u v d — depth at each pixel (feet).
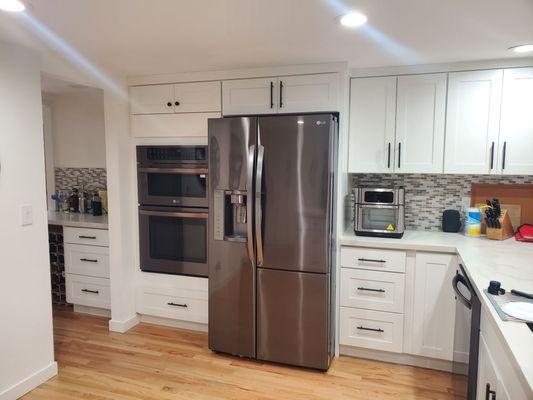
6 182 7.23
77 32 6.69
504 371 4.04
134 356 9.36
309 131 8.02
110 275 10.58
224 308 9.11
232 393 7.89
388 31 6.57
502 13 5.74
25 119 7.56
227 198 8.86
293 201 8.28
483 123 8.63
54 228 12.14
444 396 7.77
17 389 7.59
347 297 9.12
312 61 8.59
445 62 8.66
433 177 10.17
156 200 10.28
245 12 5.77
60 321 11.41
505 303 4.80
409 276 8.65
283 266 8.53
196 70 9.50
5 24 6.29
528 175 9.18
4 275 7.27
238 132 8.47
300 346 8.64
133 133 10.39
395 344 8.89
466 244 8.41
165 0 5.35
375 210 9.50
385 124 9.22
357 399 7.69
